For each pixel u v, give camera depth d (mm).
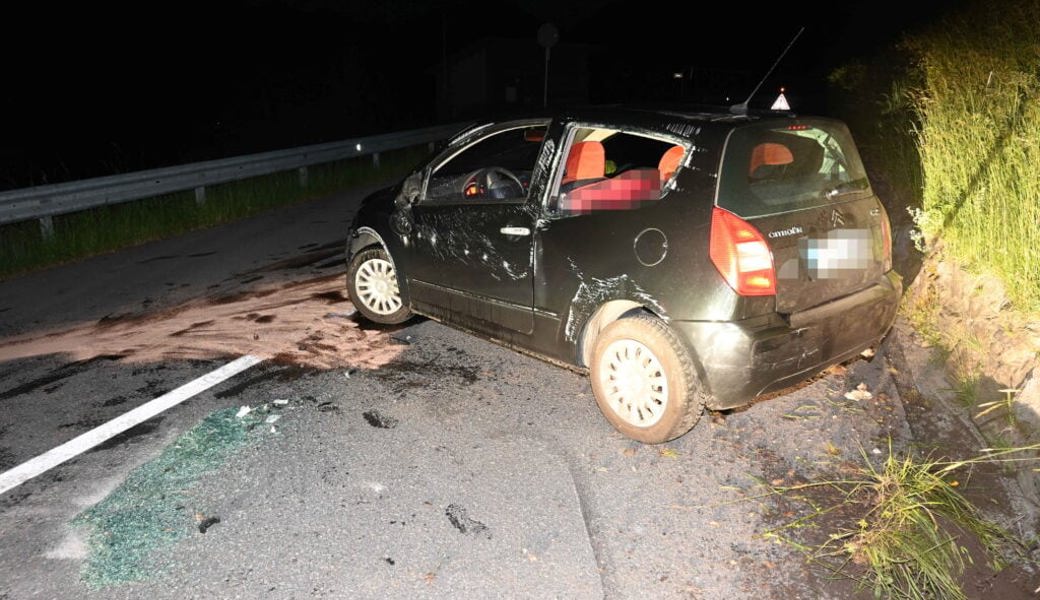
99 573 2947
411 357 5027
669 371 3561
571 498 3395
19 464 3787
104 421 4227
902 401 4203
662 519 3242
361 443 3898
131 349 5379
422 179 5004
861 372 4574
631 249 3676
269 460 3744
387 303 5578
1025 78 4980
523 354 4680
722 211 3393
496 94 38812
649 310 3766
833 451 3744
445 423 4102
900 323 5184
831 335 3656
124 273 7852
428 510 3312
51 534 3203
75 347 5512
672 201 3561
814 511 3283
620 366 3838
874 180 8188
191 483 3557
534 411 4227
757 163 3559
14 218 8570
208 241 9352
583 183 4281
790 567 2949
